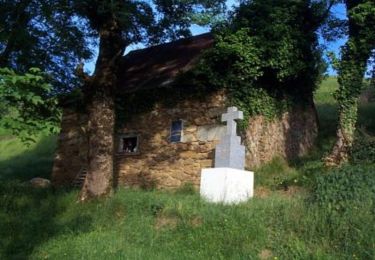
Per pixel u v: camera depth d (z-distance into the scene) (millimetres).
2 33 16297
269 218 9891
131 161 18641
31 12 16547
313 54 20047
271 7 18094
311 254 8195
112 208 12039
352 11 16609
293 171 17141
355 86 17031
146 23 16562
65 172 20719
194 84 17484
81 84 19250
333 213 9320
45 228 11500
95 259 9000
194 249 9188
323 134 22141
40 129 6562
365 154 15867
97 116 14016
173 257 8867
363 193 9922
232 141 12938
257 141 17734
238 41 17172
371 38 16875
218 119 16922
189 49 20984
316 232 8914
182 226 10258
